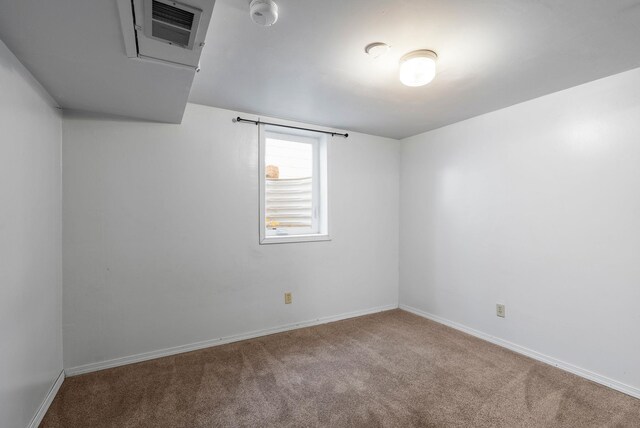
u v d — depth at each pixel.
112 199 2.38
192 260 2.68
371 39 1.66
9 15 1.19
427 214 3.52
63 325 2.22
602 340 2.18
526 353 2.60
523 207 2.63
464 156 3.11
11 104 1.48
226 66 1.97
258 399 1.98
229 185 2.83
